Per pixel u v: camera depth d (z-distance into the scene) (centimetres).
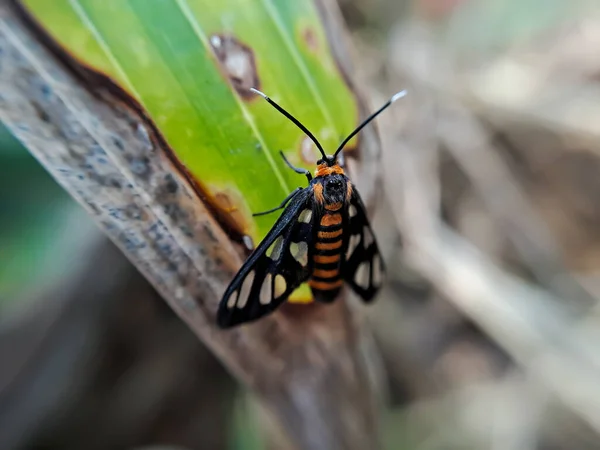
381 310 8
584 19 9
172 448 7
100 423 7
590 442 8
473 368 8
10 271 6
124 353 7
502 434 8
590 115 8
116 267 6
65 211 6
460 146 8
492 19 9
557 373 7
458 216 9
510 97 8
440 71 8
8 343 6
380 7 9
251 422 7
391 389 8
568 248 9
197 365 7
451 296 7
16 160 6
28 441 6
